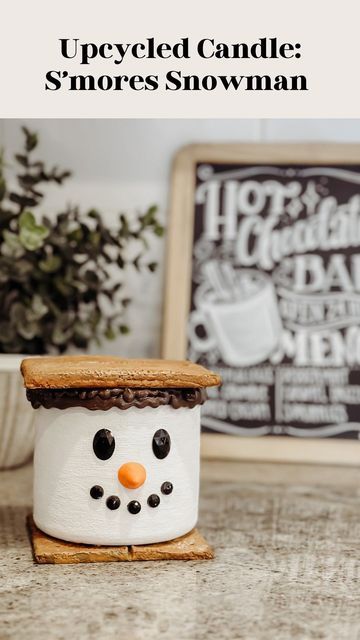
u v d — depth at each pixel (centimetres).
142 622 46
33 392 54
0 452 73
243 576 52
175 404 53
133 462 52
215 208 85
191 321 84
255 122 86
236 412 82
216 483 74
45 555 53
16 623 45
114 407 52
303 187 84
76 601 48
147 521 53
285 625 46
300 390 82
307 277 84
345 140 86
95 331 78
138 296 87
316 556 56
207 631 45
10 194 75
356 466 80
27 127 87
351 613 47
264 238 84
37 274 75
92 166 87
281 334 83
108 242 78
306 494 71
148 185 87
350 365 82
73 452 52
